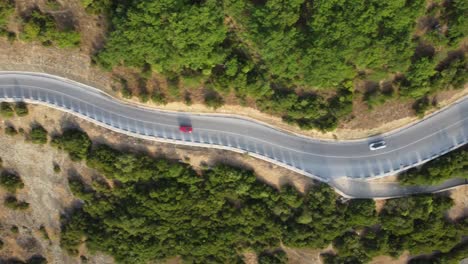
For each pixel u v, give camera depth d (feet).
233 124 319.06
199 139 319.88
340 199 320.29
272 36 271.08
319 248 331.98
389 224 319.47
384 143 312.09
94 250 345.51
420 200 312.29
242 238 336.08
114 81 309.63
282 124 314.55
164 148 321.11
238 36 288.51
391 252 328.08
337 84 284.61
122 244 343.26
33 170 334.85
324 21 269.03
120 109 319.88
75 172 329.93
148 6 271.90
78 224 339.98
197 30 274.57
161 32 276.00
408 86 288.10
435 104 302.25
